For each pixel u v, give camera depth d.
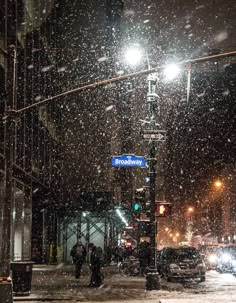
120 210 48.28
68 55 71.19
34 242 49.19
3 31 34.56
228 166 92.50
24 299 19.75
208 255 48.25
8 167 16.91
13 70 17.53
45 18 51.81
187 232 130.38
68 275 34.50
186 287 27.19
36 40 47.19
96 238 54.00
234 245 46.25
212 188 105.69
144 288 24.64
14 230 37.16
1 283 15.88
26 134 43.03
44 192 49.59
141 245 34.41
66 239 53.75
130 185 67.31
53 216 53.78
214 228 100.31
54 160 59.38
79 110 68.44
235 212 84.62
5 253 16.27
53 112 58.25
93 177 66.50
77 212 49.72
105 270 41.69
